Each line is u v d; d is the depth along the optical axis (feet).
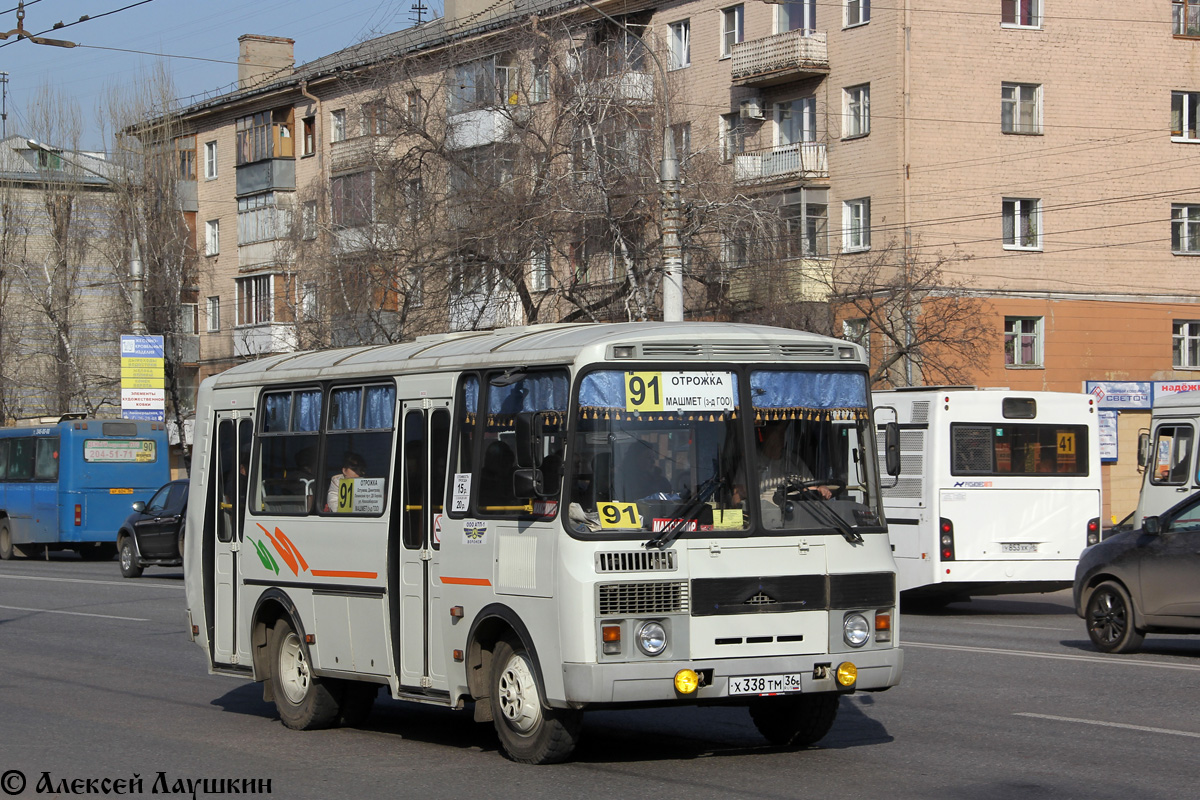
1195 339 126.72
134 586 82.58
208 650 37.76
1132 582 45.57
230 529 36.99
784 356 28.50
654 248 98.17
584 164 99.66
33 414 173.27
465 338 31.78
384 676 31.30
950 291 113.29
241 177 174.40
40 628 58.65
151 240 156.87
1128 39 123.34
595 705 25.90
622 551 26.35
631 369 27.25
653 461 27.07
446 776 27.45
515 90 105.91
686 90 128.77
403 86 110.83
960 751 29.40
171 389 159.12
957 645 49.06
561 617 26.30
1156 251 124.36
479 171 104.01
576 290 102.68
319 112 164.86
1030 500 61.82
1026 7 120.78
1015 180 119.44
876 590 28.25
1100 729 32.01
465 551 29.12
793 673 27.14
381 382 32.32
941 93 117.29
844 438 28.84
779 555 27.37
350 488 32.78
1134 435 121.39
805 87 123.85
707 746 30.40
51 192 168.14
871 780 26.43
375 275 110.22
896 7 116.06
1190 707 35.17
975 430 61.41
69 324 167.02
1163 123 124.67
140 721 35.47
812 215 121.39
